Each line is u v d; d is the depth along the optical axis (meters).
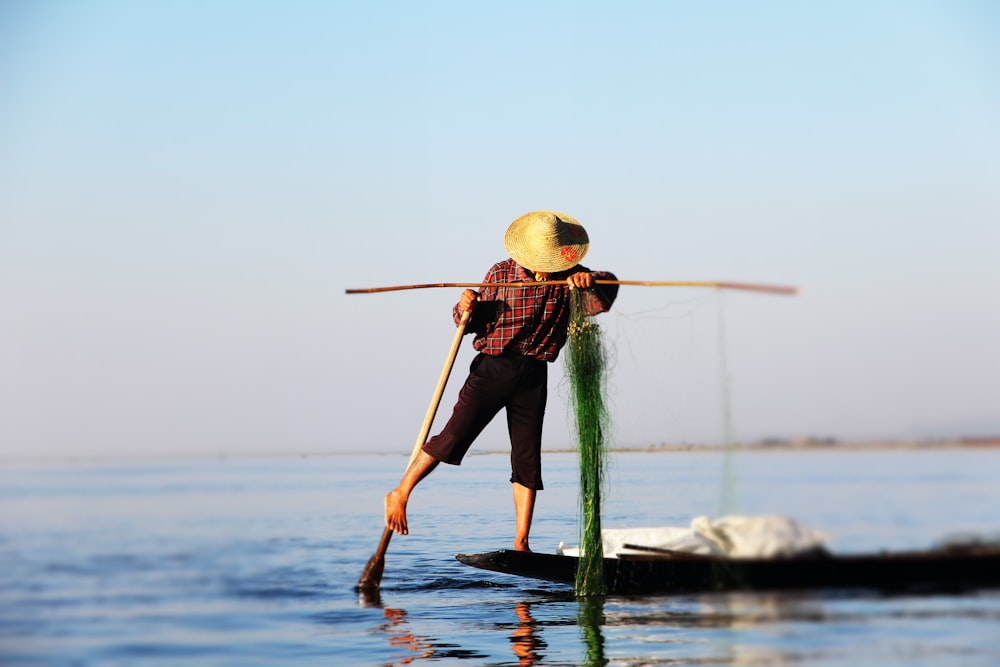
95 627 7.96
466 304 9.95
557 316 10.15
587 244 10.44
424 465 9.93
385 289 10.09
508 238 10.45
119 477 47.81
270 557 11.84
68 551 13.95
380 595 9.23
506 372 10.02
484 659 6.67
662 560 8.53
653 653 6.53
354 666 6.55
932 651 6.07
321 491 23.64
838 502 12.98
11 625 8.09
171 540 14.55
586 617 7.93
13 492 34.50
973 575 7.80
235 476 39.66
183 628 7.84
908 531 9.41
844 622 6.85
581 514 9.15
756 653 6.16
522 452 10.31
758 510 8.83
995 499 13.98
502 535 12.52
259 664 6.63
